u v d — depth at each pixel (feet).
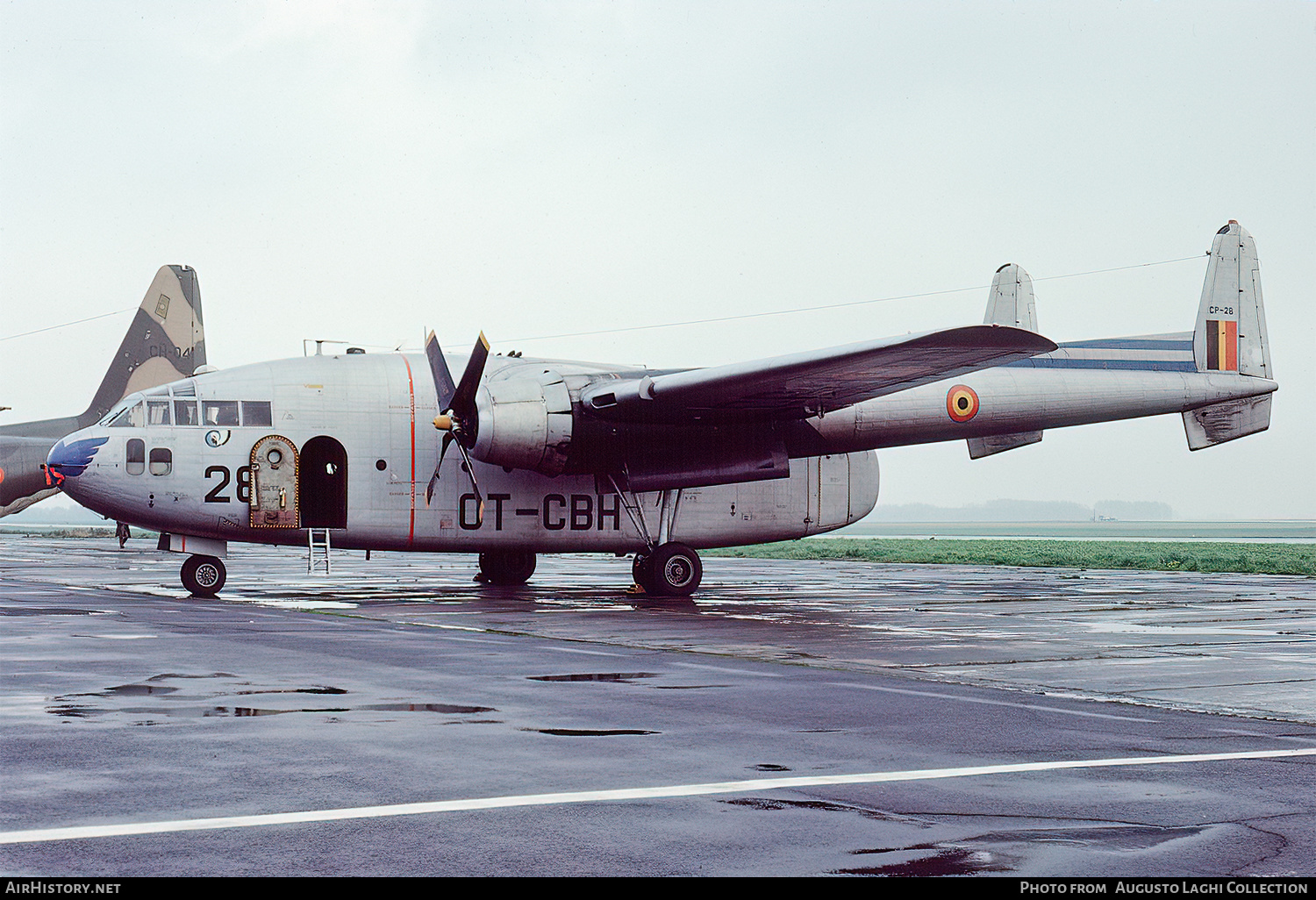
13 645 42.96
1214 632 50.93
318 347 77.97
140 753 23.71
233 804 19.71
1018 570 117.50
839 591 80.53
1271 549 194.49
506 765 22.99
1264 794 21.12
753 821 18.98
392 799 20.20
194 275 154.20
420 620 55.42
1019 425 84.02
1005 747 25.26
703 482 75.10
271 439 72.74
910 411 80.43
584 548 79.41
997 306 100.27
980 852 17.43
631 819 19.03
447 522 75.61
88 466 69.87
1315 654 42.78
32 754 23.54
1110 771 22.94
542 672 36.81
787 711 29.84
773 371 63.21
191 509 71.36
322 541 74.38
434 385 75.36
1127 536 438.81
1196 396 88.48
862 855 17.21
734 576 103.30
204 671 36.11
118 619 53.72
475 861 16.81
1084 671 38.14
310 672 36.19
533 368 74.74
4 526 515.91
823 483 85.81
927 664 39.75
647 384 68.08
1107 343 87.30
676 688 33.63
